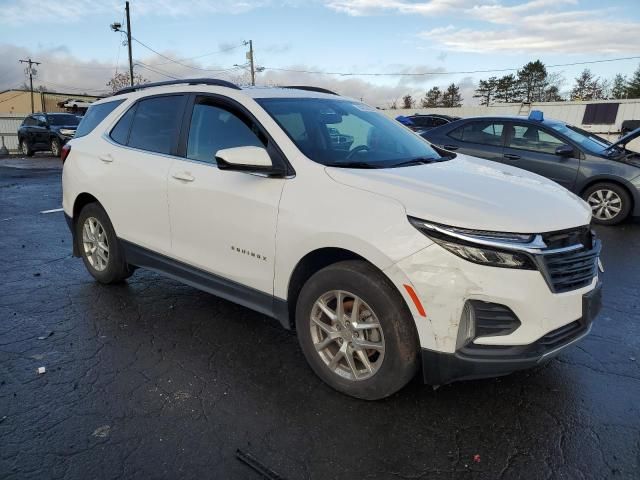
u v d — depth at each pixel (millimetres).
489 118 8758
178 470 2508
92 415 2928
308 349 3223
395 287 2801
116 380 3299
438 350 2689
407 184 2982
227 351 3691
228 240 3564
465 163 3844
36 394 3131
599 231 7672
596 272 3059
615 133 31516
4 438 2719
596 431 2822
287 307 3316
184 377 3338
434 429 2824
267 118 3502
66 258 6027
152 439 2727
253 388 3213
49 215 8758
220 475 2477
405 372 2844
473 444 2711
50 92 74562
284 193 3221
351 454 2625
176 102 4184
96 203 4805
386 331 2826
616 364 3559
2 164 19172
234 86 3877
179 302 4582
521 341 2648
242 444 2695
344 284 2949
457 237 2604
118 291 4855
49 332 3975
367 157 3561
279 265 3256
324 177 3123
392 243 2729
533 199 2988
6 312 4348
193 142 3939
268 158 3223
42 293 4805
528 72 76500
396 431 2803
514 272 2594
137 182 4230
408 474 2496
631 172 7738
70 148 5070
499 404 3057
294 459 2588
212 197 3617
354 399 3074
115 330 4023
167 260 4125
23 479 2430
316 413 2955
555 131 8234
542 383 3297
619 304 4680
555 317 2697
